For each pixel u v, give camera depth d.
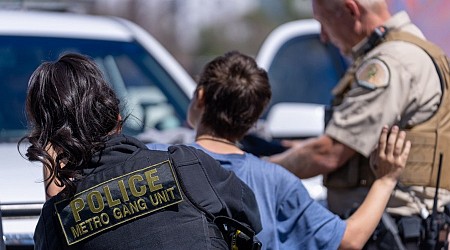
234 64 4.48
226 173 3.74
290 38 11.38
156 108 8.04
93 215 3.36
